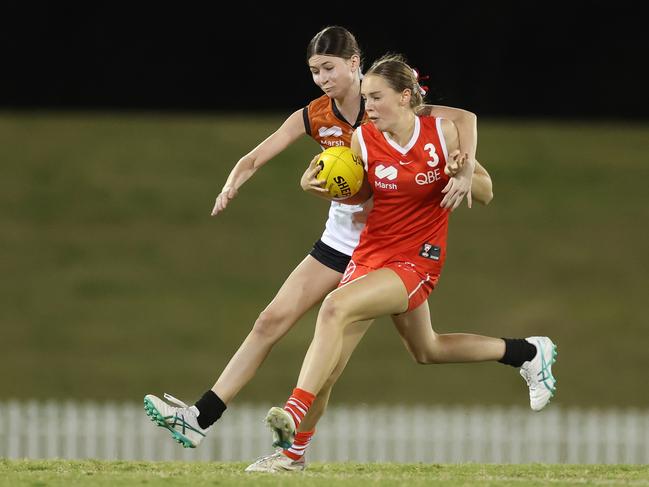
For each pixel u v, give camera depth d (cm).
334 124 2705
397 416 5722
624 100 12569
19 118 10719
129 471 2625
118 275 8600
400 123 2506
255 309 8225
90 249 8888
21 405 6906
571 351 7738
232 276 8612
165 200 9512
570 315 8131
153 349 7731
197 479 2331
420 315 2625
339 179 2547
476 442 5703
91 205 9419
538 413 6062
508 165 10106
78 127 10575
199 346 7769
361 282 2497
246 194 9612
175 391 7194
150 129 10619
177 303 8281
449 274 8575
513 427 5703
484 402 7150
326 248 2728
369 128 2553
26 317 8062
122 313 8150
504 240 9050
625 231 9219
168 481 2300
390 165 2523
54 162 9962
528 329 7931
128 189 9638
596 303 8306
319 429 5631
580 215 9412
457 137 2527
